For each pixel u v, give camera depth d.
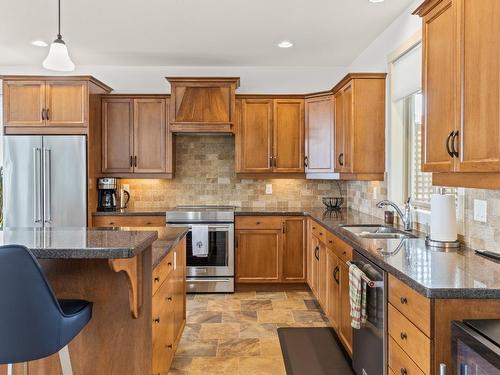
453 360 1.26
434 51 2.05
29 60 4.66
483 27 1.62
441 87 1.98
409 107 3.44
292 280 4.50
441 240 2.29
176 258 2.74
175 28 3.65
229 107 4.56
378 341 2.02
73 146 4.19
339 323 2.93
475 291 1.44
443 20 1.96
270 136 4.70
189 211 4.45
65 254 1.46
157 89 4.94
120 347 1.89
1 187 4.40
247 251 4.49
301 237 4.49
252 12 3.28
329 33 3.76
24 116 4.25
